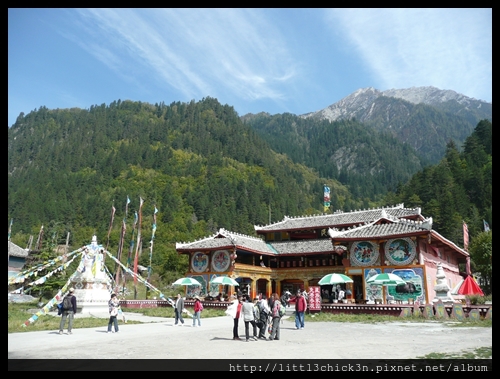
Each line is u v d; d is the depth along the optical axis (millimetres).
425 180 138500
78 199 168375
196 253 57500
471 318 32156
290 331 26609
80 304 40125
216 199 191250
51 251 57844
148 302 52188
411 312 34906
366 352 17969
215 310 45719
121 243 59938
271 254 60188
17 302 46312
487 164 125625
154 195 186625
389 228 44719
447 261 54188
